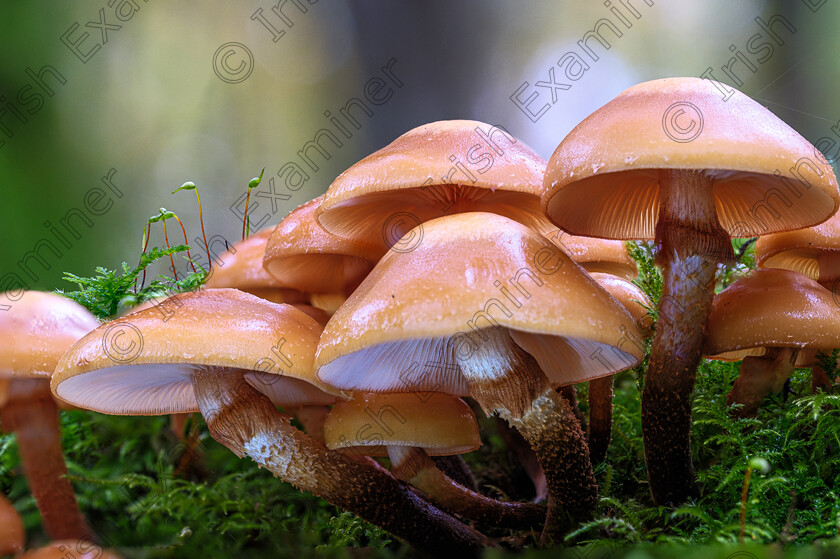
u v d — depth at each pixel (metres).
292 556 0.29
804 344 0.28
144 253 0.32
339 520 0.29
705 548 0.26
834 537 0.26
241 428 0.28
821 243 0.29
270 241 0.30
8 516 0.28
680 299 0.27
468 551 0.28
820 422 0.28
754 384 0.29
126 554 0.29
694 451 0.29
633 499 0.29
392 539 0.29
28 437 0.29
